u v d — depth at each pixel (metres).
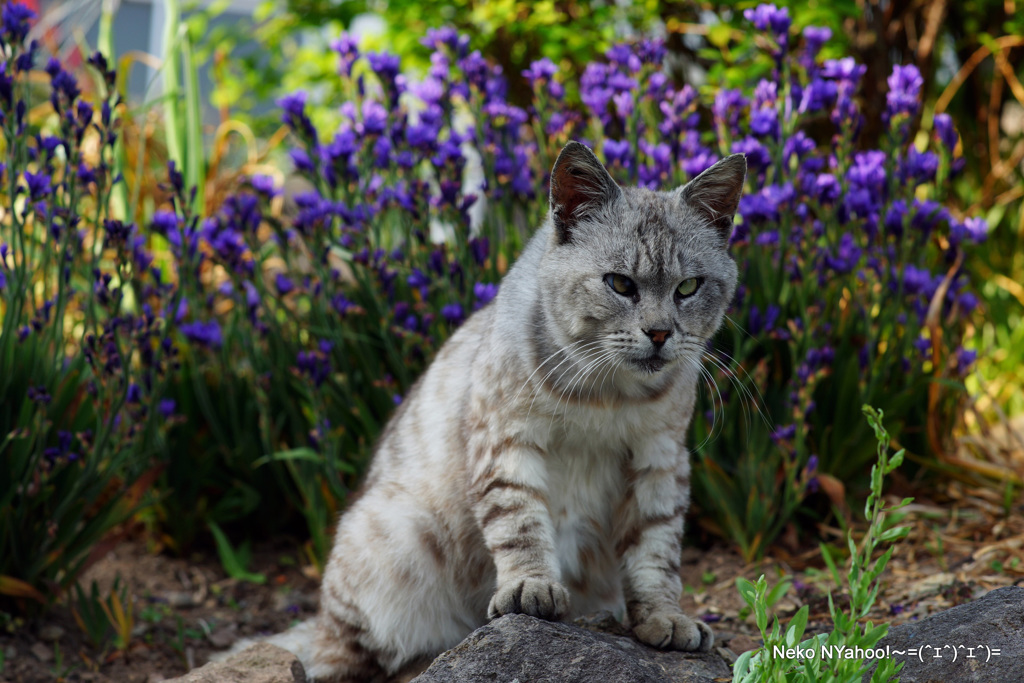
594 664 2.19
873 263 3.94
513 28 5.80
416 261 4.20
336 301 3.99
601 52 5.90
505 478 2.57
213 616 3.82
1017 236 6.51
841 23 6.15
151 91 7.32
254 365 4.07
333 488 3.94
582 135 4.83
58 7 6.53
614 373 2.60
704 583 3.65
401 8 5.98
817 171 4.27
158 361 3.72
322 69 6.51
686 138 4.23
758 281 3.96
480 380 2.64
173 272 5.13
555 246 2.68
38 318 3.47
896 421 3.89
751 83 5.70
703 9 6.41
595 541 2.84
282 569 4.27
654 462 2.66
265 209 4.29
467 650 2.27
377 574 2.85
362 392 4.32
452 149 3.97
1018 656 2.14
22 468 3.32
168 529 4.30
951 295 4.11
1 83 3.17
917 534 3.67
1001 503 3.91
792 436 3.77
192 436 4.34
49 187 3.35
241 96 7.70
